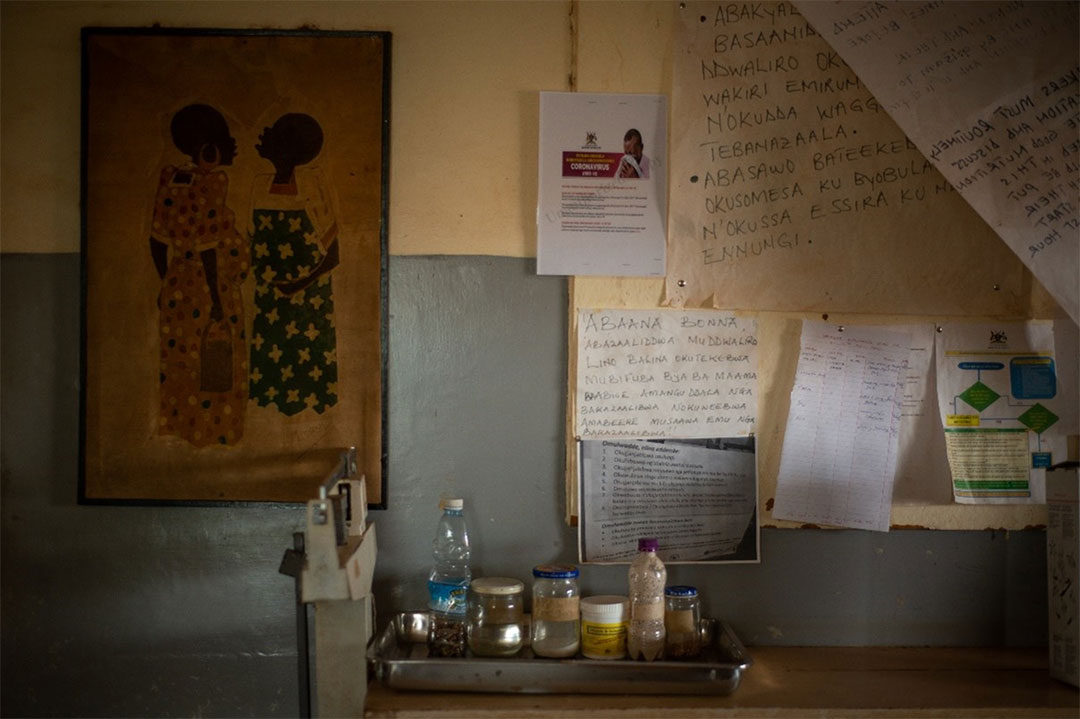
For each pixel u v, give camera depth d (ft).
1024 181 5.35
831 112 5.80
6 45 5.73
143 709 5.80
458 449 5.79
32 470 5.76
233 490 5.70
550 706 4.79
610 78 5.79
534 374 5.80
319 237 5.70
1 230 5.73
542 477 5.81
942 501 5.87
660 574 5.31
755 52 5.79
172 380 5.70
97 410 5.69
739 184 5.79
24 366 5.74
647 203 5.79
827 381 5.85
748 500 5.82
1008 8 5.48
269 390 5.70
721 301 5.80
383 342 5.71
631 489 5.79
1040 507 5.88
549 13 5.79
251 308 5.70
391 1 5.77
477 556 5.79
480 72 5.77
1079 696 4.99
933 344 5.86
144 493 5.70
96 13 5.74
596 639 5.21
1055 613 5.26
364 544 4.96
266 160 5.70
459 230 5.78
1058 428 5.89
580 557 5.75
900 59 5.50
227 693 5.80
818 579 5.87
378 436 5.71
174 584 5.77
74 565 5.77
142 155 5.70
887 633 5.89
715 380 5.82
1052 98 5.40
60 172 5.75
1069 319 5.87
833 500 5.83
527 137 5.77
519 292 5.79
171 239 5.70
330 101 5.69
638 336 5.79
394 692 4.98
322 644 4.84
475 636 5.26
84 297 5.68
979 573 5.90
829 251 5.81
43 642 5.78
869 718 4.79
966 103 5.42
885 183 5.81
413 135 5.77
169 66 5.70
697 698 4.90
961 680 5.24
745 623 5.86
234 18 5.74
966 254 5.84
